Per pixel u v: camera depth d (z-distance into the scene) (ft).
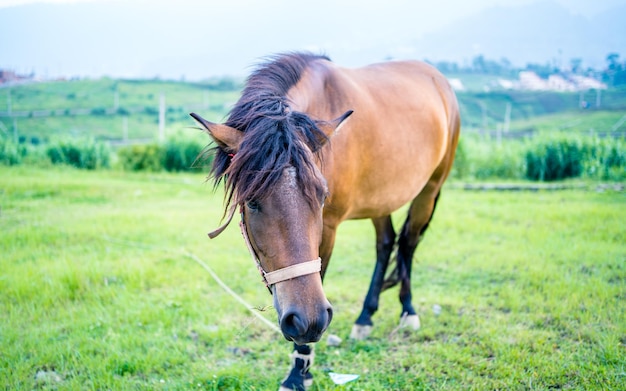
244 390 9.50
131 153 49.70
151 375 10.11
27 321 12.44
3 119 87.25
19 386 9.39
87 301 13.67
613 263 16.02
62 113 98.07
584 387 9.25
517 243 19.04
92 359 10.41
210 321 12.60
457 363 10.48
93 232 20.83
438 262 17.37
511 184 36.70
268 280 6.56
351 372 10.28
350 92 9.91
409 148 11.09
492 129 90.74
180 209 26.99
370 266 17.61
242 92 8.46
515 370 9.86
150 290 14.76
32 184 33.35
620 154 39.29
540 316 12.35
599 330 11.49
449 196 30.76
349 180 9.52
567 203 26.50
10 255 17.24
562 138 40.96
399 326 12.27
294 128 6.56
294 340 6.42
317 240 6.74
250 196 6.22
